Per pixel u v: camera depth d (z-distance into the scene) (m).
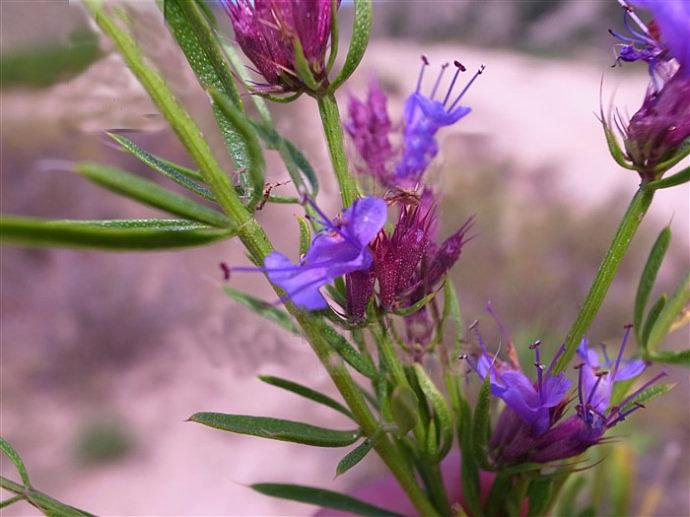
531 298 0.24
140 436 0.29
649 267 0.07
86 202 0.33
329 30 0.06
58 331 0.31
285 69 0.06
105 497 0.27
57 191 0.33
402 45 0.65
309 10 0.06
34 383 0.30
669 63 0.06
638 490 0.20
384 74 0.38
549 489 0.07
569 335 0.06
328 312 0.06
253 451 0.28
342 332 0.07
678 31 0.05
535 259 0.29
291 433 0.06
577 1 0.65
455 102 0.07
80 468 0.28
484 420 0.07
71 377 0.30
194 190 0.06
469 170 0.35
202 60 0.05
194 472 0.28
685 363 0.07
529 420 0.06
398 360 0.06
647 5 0.05
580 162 0.41
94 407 0.29
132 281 0.32
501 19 0.65
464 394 0.07
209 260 0.31
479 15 0.67
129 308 0.31
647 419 0.19
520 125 0.48
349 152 0.08
